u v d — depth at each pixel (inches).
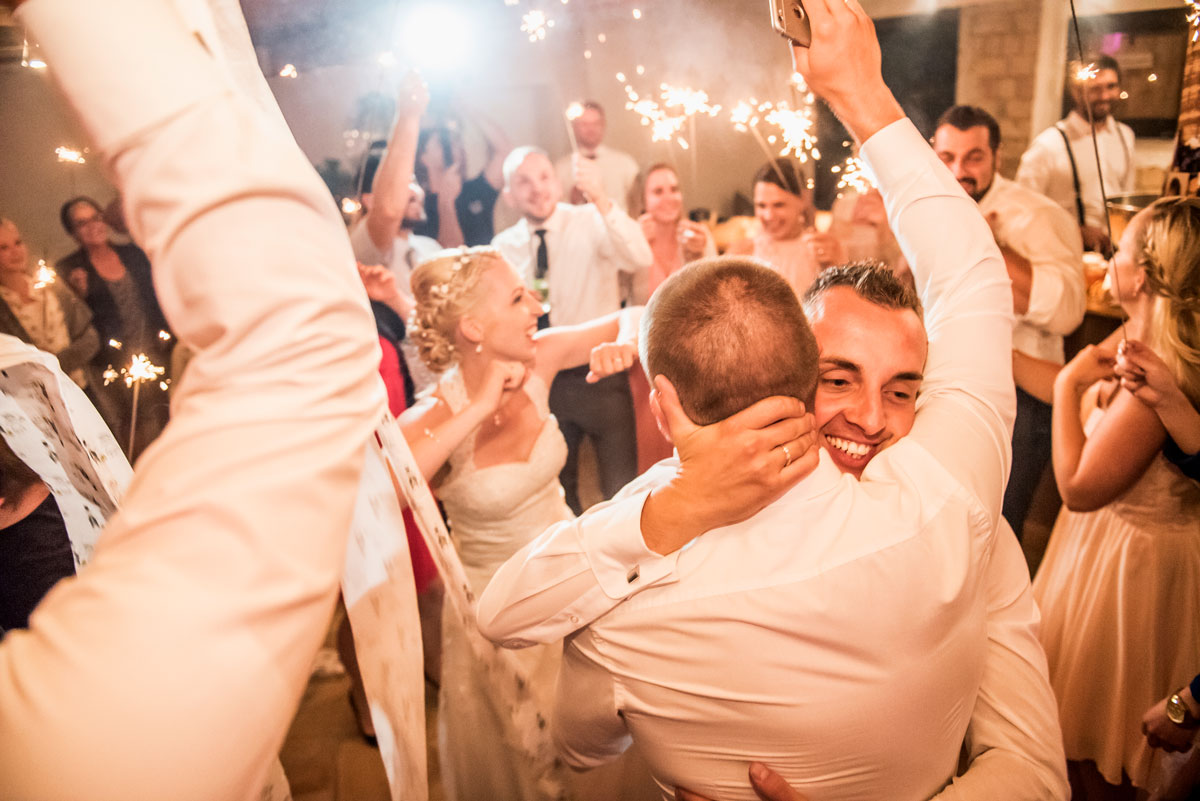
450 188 128.1
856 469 34.8
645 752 33.8
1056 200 87.8
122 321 86.9
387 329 87.8
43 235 85.4
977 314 34.8
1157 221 58.1
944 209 35.5
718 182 123.7
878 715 29.2
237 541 14.6
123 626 13.6
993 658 35.9
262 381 15.4
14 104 79.4
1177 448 58.6
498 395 70.1
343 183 112.2
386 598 34.5
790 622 28.4
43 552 49.2
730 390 28.3
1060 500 81.7
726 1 115.6
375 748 76.9
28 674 13.3
